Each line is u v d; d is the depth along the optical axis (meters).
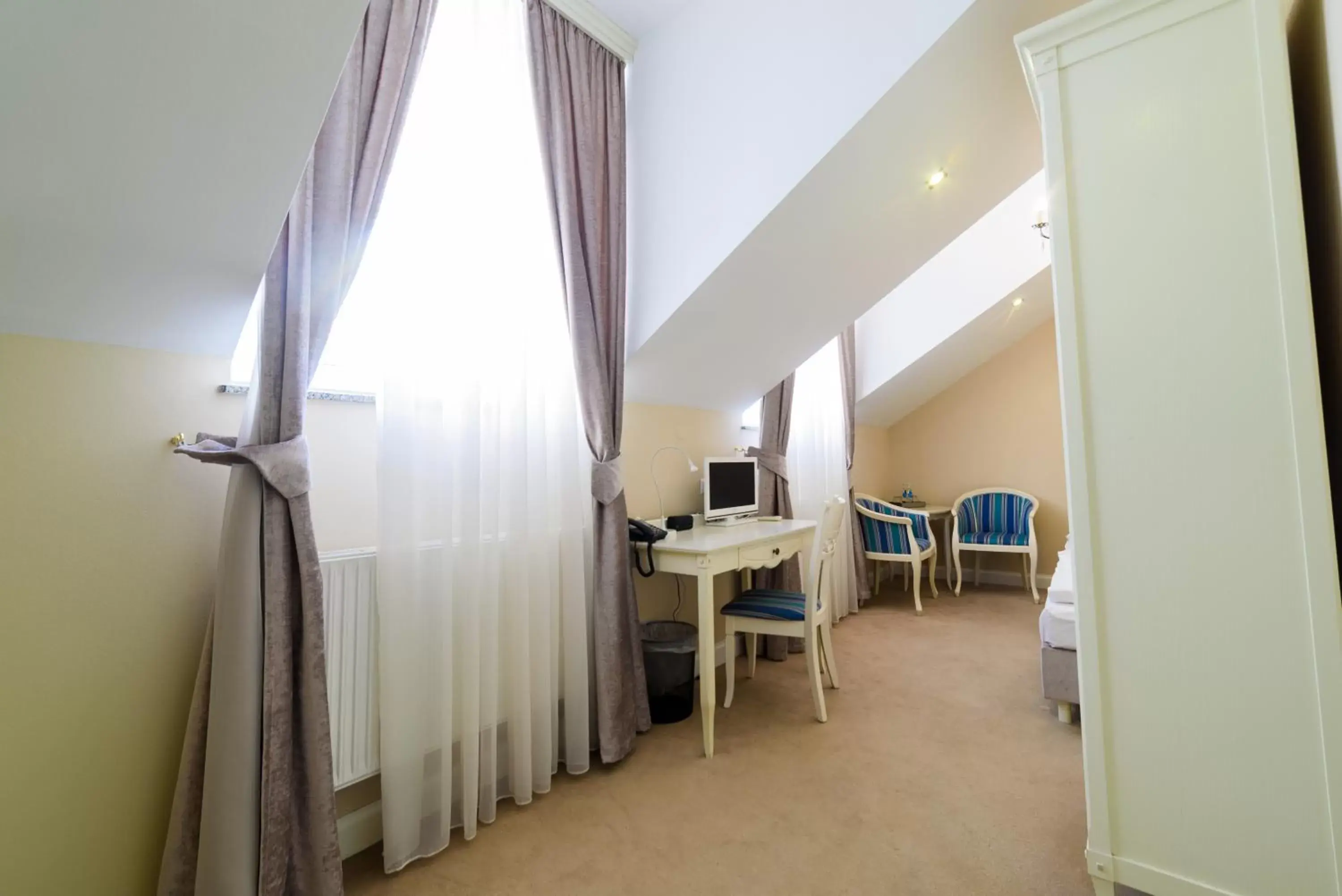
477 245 1.92
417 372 1.76
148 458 1.38
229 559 1.35
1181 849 1.13
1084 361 1.24
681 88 2.41
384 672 1.64
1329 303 1.19
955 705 2.61
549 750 1.99
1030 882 1.49
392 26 1.67
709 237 2.28
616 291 2.39
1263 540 1.07
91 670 1.29
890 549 4.36
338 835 1.46
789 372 3.40
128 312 1.28
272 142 1.05
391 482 1.68
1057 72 1.29
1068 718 2.38
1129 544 1.19
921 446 5.46
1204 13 1.15
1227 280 1.12
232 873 1.27
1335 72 1.07
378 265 1.79
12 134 0.91
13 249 1.07
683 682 2.56
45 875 1.22
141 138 0.97
